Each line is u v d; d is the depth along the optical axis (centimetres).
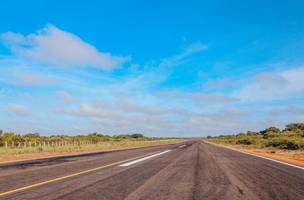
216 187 1176
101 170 1770
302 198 973
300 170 1786
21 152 4003
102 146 6256
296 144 4909
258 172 1673
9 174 1566
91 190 1089
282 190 1114
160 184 1245
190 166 2017
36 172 1658
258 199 955
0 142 6531
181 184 1246
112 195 1001
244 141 8106
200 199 950
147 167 1956
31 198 938
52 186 1173
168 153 3603
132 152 3959
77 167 1952
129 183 1266
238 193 1053
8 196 968
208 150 4306
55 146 5531
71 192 1047
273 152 3994
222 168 1889
